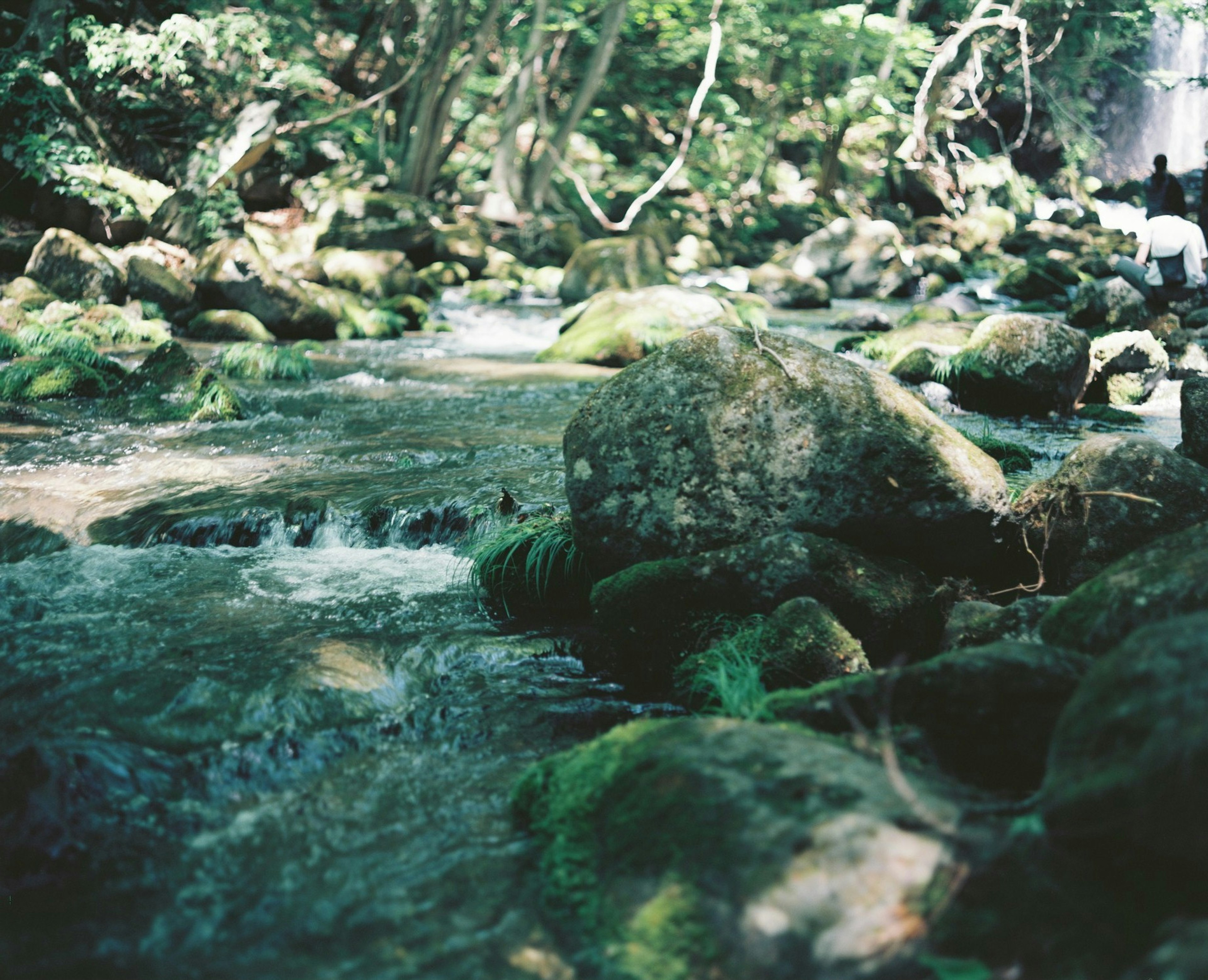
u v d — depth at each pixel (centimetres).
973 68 2562
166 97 2008
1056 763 234
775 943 218
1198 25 3048
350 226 2169
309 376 1191
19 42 1831
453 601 507
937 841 230
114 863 286
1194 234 1165
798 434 450
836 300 2325
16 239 1602
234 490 673
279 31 2295
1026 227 3058
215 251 1523
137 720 367
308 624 470
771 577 418
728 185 2967
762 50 2830
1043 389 951
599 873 262
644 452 464
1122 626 319
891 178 3356
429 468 740
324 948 251
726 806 249
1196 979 176
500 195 2462
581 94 2386
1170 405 1031
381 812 317
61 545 588
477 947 249
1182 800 204
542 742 371
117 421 917
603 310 1382
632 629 425
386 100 2555
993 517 454
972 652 308
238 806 320
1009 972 207
